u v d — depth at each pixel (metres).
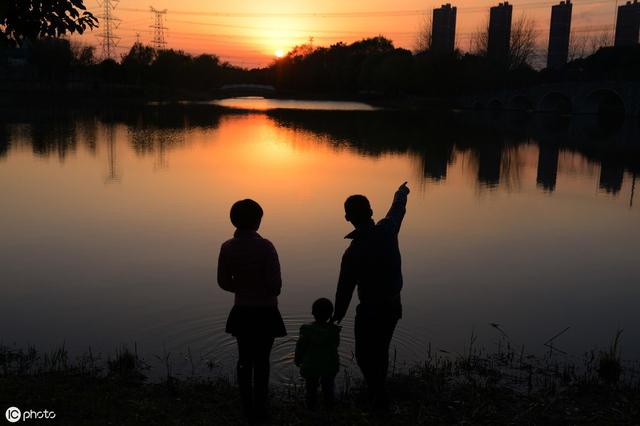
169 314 8.52
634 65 102.81
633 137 48.19
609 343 7.90
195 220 14.82
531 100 97.88
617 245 13.43
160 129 45.31
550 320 8.75
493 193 20.84
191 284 9.91
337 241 13.04
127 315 8.49
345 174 24.28
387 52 138.62
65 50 95.88
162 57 122.25
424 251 12.60
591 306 9.38
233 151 31.80
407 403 5.72
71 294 9.39
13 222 14.30
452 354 7.41
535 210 17.67
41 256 11.48
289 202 17.62
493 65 113.81
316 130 48.66
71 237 12.98
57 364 6.73
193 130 45.06
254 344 4.77
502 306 9.32
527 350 7.60
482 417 5.44
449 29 164.50
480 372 6.80
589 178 25.17
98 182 20.75
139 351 7.23
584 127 60.62
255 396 4.96
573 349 7.67
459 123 64.50
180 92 120.31
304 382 6.27
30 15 6.72
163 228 13.94
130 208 16.22
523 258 12.20
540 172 26.80
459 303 9.41
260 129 47.81
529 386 6.44
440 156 32.53
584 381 6.54
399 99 125.12
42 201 17.03
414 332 8.15
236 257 4.68
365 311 4.98
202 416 5.11
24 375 6.02
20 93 87.25
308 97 150.88
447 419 5.36
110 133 40.91
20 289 9.60
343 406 5.50
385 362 5.14
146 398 5.52
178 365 6.80
